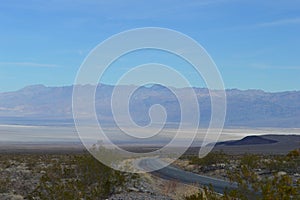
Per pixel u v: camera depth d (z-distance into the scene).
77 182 25.08
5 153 91.94
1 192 27.84
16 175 37.09
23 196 26.00
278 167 41.12
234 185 33.56
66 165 40.34
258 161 47.62
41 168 42.75
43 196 23.14
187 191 28.11
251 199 16.12
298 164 41.12
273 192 14.95
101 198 24.81
